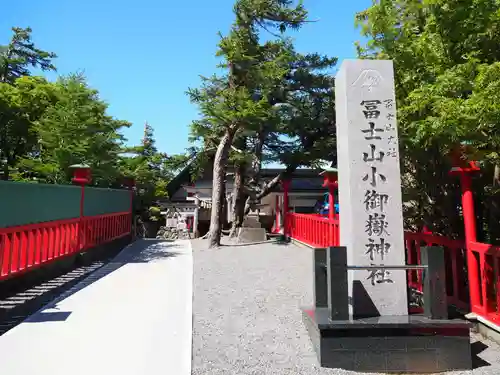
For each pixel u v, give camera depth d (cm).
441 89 376
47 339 403
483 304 424
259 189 1673
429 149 537
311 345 397
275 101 1484
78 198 838
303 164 1538
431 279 373
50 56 2311
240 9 1260
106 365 344
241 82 1234
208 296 591
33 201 637
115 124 1250
